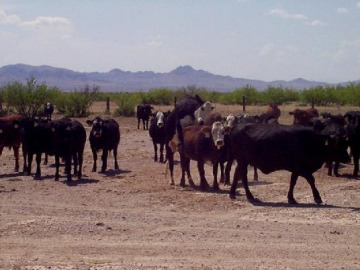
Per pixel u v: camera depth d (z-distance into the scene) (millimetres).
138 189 18734
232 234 12797
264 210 15430
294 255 11078
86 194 17922
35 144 21016
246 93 73125
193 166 23875
